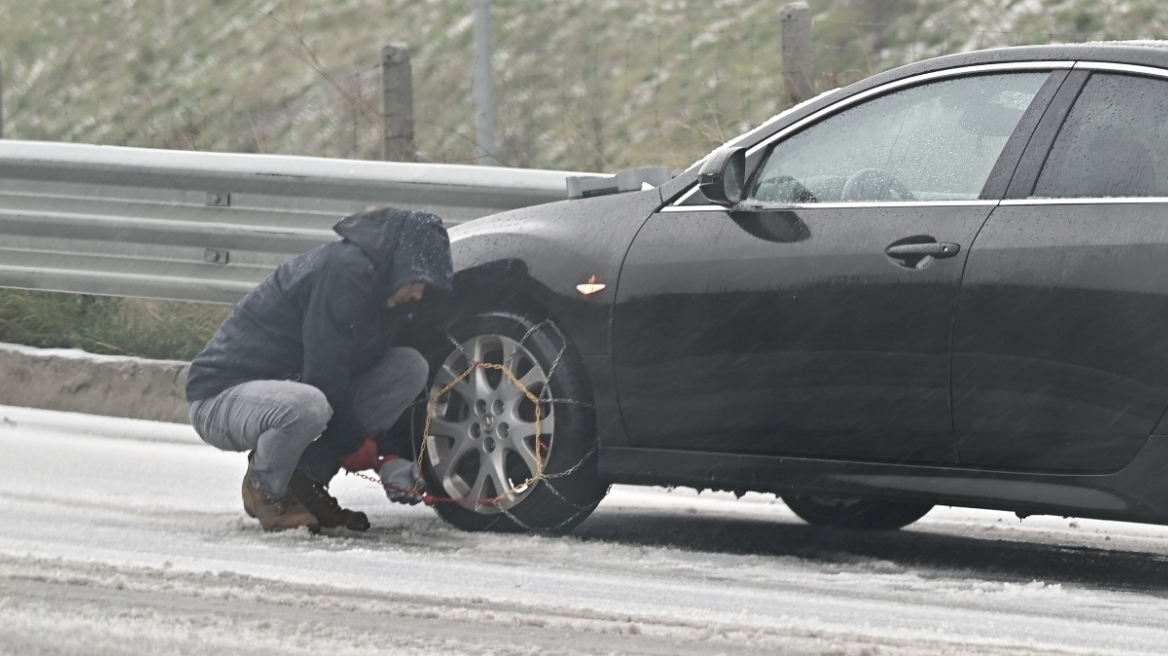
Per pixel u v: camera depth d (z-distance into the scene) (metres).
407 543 19.75
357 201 32.19
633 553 19.41
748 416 19.53
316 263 20.42
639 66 81.81
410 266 20.19
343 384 20.22
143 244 33.25
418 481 21.66
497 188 31.44
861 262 18.62
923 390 18.20
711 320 19.70
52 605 13.76
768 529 23.61
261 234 32.66
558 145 61.62
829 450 19.03
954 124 18.81
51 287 33.81
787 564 19.09
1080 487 17.38
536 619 14.07
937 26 73.75
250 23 102.88
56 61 106.56
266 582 15.55
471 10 95.31
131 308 35.22
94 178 33.31
